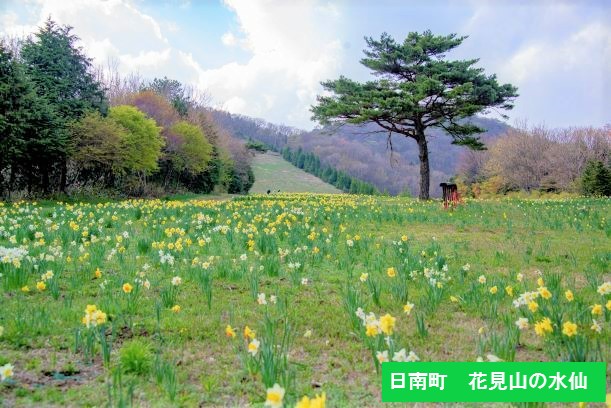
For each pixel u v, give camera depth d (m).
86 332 3.61
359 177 86.88
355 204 17.38
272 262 6.18
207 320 4.25
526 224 12.08
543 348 3.62
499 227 11.45
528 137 51.09
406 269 6.06
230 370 3.21
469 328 4.12
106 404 2.69
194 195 39.19
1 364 3.18
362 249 7.91
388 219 12.38
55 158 25.61
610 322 4.10
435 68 21.75
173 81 61.12
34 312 3.91
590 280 5.54
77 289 5.14
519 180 49.69
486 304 4.65
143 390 2.88
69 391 2.83
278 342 3.73
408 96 21.16
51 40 27.69
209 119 54.28
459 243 8.91
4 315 4.09
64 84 27.31
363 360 3.43
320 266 6.73
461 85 20.81
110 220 10.98
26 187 25.83
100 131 26.06
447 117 23.77
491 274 6.25
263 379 2.86
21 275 4.92
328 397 2.85
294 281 5.60
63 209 13.39
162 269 6.17
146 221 10.77
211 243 8.43
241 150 60.28
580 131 47.62
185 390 2.90
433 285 4.80
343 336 3.90
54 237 7.93
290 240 8.37
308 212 13.89
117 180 32.41
